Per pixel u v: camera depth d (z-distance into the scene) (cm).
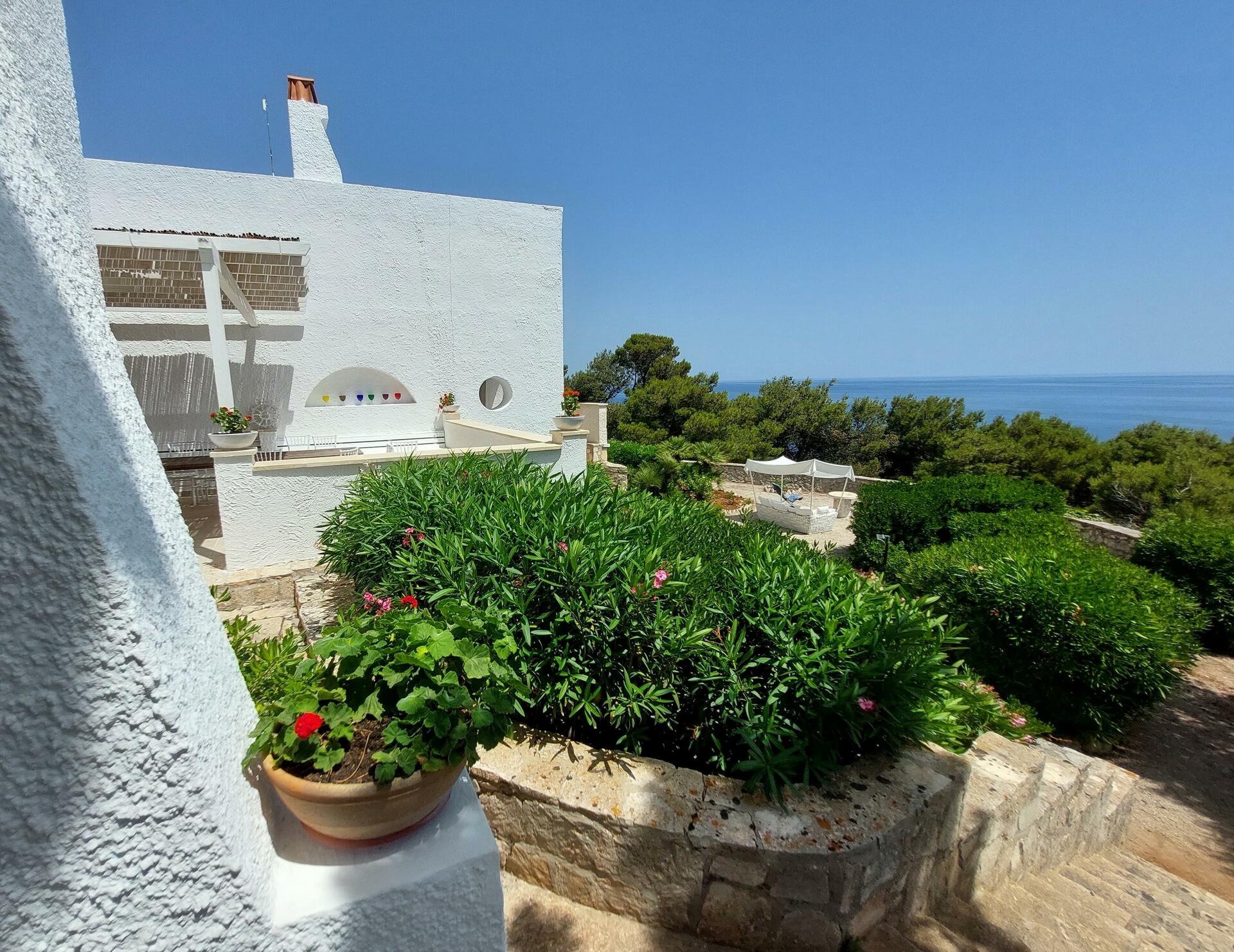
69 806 83
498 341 1048
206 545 641
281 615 515
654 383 3075
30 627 80
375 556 425
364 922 115
